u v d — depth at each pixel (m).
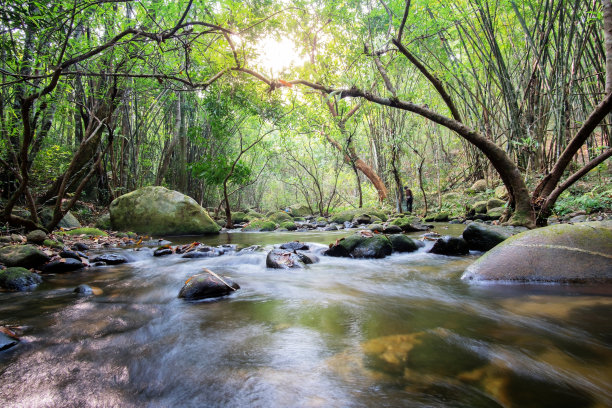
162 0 4.83
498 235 4.28
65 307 2.54
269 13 6.07
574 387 1.30
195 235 8.42
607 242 2.69
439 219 9.61
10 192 7.95
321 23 8.12
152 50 4.81
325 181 20.95
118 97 7.04
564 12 6.09
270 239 7.29
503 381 1.35
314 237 7.54
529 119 7.85
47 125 7.68
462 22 7.56
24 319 2.27
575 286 2.55
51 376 1.52
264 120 9.67
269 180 22.83
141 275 3.72
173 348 1.79
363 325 2.04
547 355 1.55
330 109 10.02
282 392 1.33
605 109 4.11
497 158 5.12
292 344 1.78
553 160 7.16
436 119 5.32
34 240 5.09
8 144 5.26
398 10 7.16
